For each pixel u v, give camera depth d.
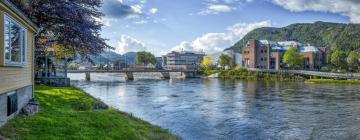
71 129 13.83
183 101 41.31
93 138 12.92
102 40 36.84
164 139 16.59
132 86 71.81
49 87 33.06
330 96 51.66
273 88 70.31
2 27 12.30
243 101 42.22
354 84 91.00
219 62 176.88
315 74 116.06
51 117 15.76
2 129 12.25
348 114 31.55
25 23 16.27
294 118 28.70
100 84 79.00
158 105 36.56
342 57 146.62
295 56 142.25
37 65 41.72
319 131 23.17
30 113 15.99
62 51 39.34
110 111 21.61
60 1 32.31
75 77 128.25
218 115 29.64
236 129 23.30
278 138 20.80
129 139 14.41
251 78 123.44
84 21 33.88
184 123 25.14
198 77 136.25
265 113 31.47
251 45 160.12
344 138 21.11
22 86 16.62
